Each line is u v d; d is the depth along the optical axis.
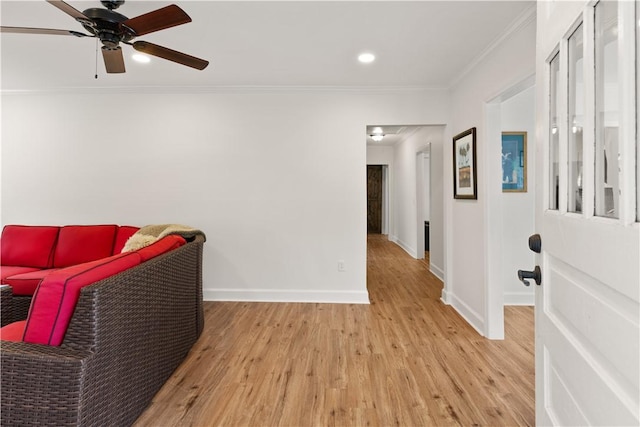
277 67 3.00
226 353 2.41
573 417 0.82
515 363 2.28
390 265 5.48
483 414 1.75
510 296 3.49
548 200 1.01
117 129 3.63
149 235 2.94
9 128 3.66
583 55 0.76
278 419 1.71
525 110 3.39
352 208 3.62
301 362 2.29
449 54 2.71
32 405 1.25
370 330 2.84
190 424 1.67
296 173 3.62
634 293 0.56
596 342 0.71
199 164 3.64
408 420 1.71
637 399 0.56
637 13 0.58
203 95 3.61
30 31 1.85
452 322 3.02
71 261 3.22
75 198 3.67
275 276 3.67
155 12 1.70
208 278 3.69
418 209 5.99
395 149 7.95
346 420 1.71
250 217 3.65
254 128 3.61
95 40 2.52
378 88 3.51
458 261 3.33
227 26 2.29
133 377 1.63
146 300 1.75
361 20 2.20
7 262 3.22
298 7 2.06
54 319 1.32
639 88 0.58
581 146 0.83
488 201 2.69
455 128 3.38
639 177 0.57
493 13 2.11
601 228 0.67
